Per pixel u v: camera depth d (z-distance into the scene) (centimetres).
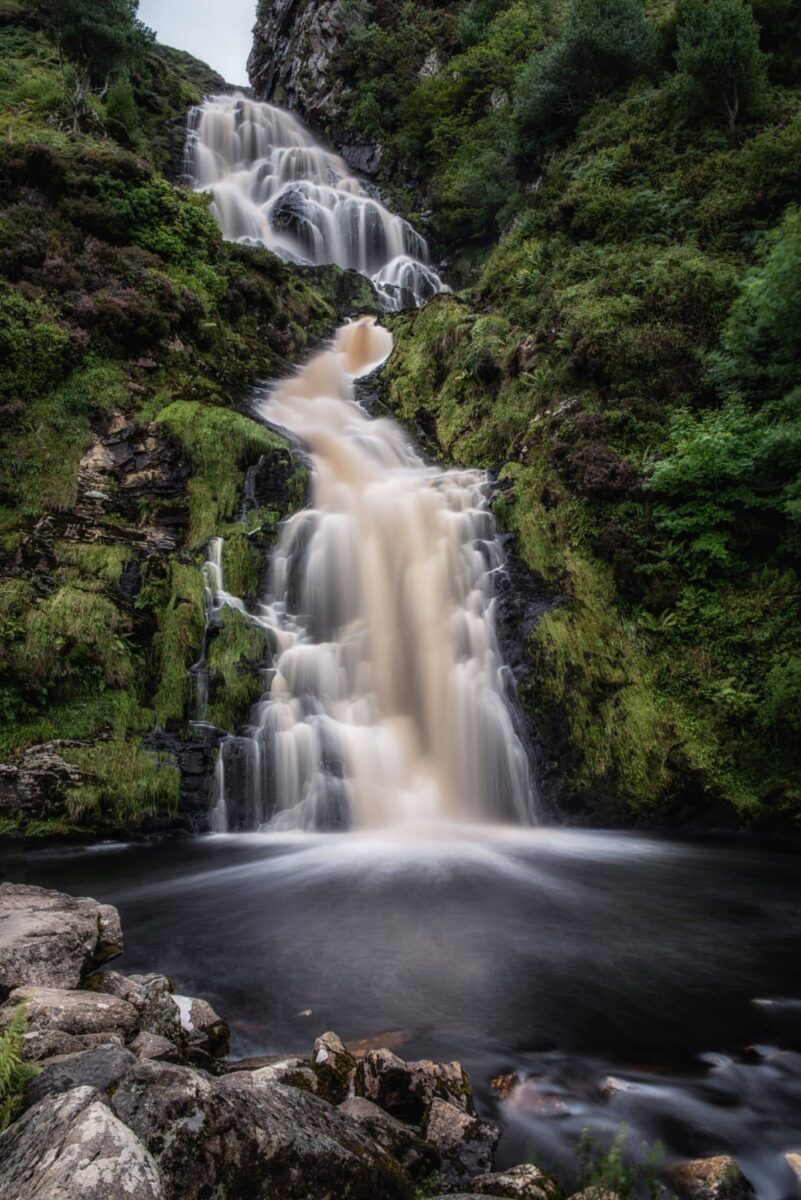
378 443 1748
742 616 1193
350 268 3350
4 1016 402
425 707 1258
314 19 4625
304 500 1416
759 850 991
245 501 1388
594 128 2306
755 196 1688
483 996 543
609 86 2480
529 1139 388
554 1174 363
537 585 1294
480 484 1491
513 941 650
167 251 1973
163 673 1168
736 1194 342
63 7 2705
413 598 1332
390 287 3000
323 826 1095
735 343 1297
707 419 1323
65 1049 370
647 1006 530
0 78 2705
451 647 1277
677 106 2091
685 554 1246
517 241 2183
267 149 4028
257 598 1281
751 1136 391
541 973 584
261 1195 283
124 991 475
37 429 1381
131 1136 263
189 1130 280
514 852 965
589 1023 504
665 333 1461
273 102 4909
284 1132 305
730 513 1220
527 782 1154
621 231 1859
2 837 998
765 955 625
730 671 1167
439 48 4141
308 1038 480
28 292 1550
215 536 1318
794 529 1197
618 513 1306
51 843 1005
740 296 1385
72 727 1098
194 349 1820
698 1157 375
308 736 1141
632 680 1179
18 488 1307
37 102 2611
